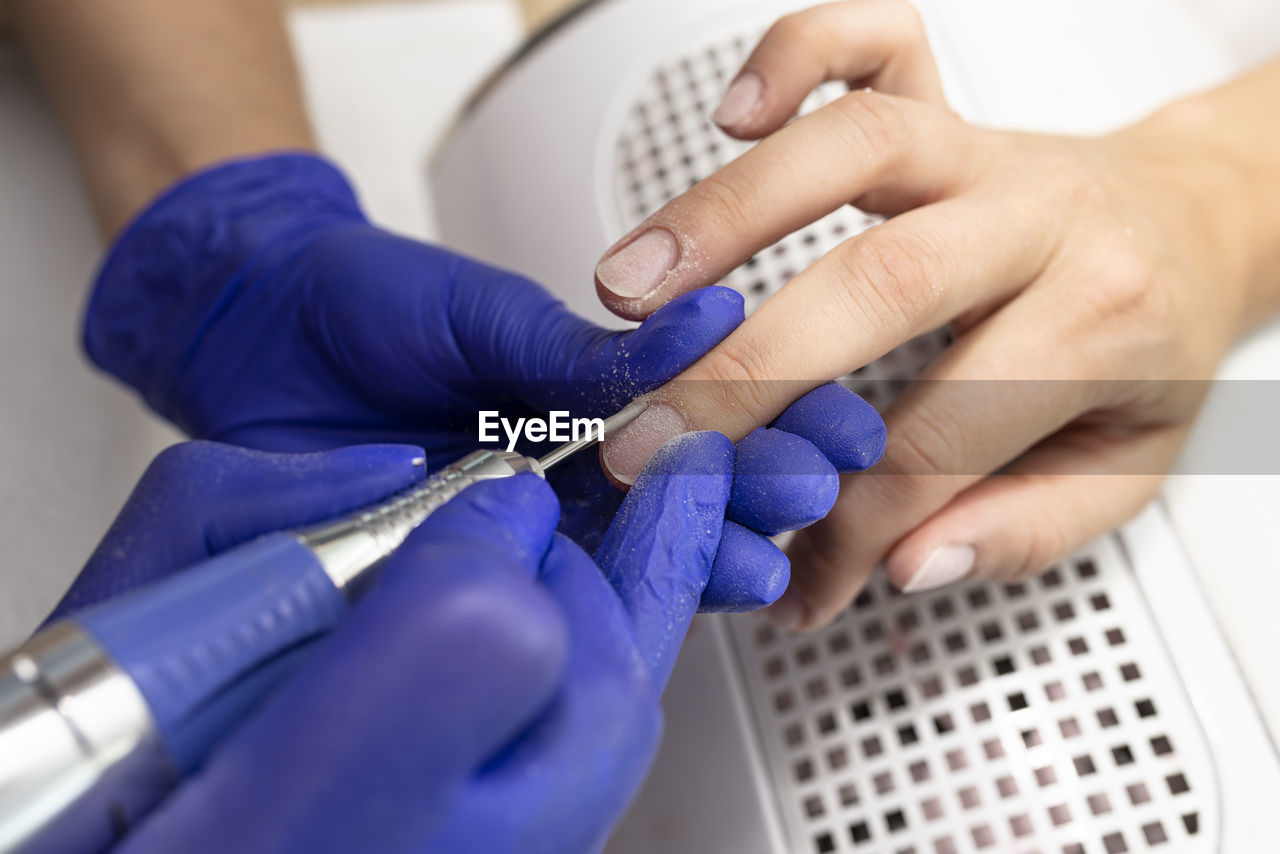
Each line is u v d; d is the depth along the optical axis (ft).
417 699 0.68
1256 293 1.00
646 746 0.74
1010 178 0.93
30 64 1.26
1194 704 0.91
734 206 0.87
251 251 1.05
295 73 1.23
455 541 0.73
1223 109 1.05
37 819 0.69
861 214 1.00
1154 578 0.94
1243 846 0.88
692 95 1.07
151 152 1.14
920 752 0.92
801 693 0.95
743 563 0.82
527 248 1.09
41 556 1.11
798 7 1.06
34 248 1.21
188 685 0.71
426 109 1.37
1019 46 1.11
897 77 0.99
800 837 0.93
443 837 0.70
